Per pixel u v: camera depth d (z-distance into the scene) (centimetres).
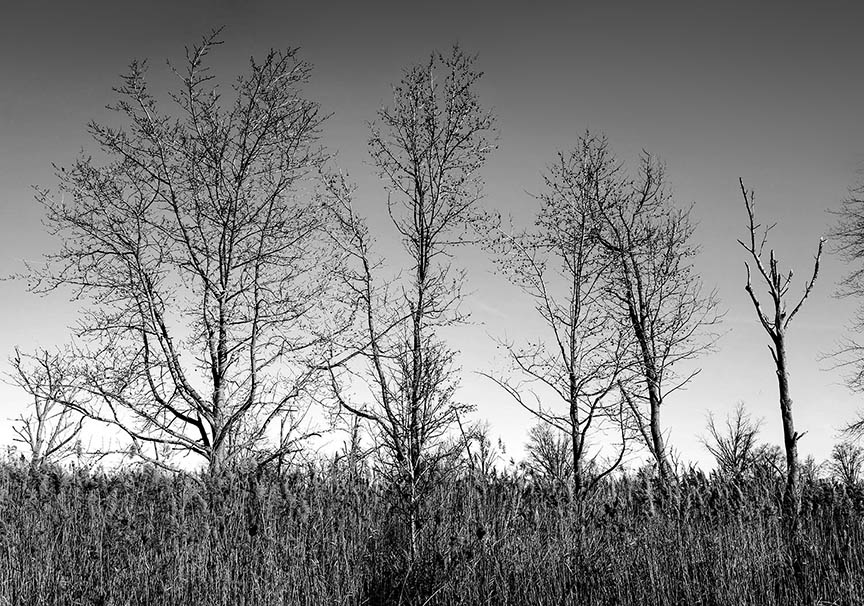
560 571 1021
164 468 1508
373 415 1332
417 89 1767
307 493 1185
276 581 944
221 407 1664
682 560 1016
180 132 1734
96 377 1609
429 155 1750
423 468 1077
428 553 1012
